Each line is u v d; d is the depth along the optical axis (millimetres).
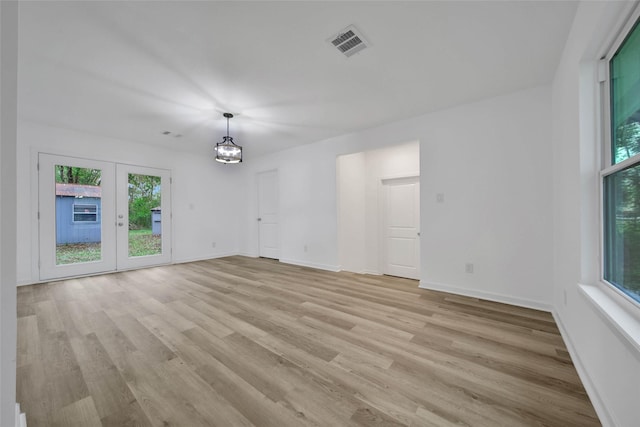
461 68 2348
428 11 1680
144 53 2090
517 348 1898
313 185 4773
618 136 1439
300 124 3758
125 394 1438
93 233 4242
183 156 5391
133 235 4695
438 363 1719
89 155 4168
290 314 2576
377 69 2357
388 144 3750
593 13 1388
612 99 1492
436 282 3338
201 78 2477
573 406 1329
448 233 3225
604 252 1510
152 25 1781
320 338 2080
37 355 1835
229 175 6273
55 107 3113
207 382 1540
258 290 3395
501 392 1438
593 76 1589
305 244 4938
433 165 3332
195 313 2607
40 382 1540
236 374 1616
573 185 1791
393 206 4633
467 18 1739
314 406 1347
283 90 2730
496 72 2408
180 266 4953
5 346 764
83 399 1400
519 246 2768
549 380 1535
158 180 5016
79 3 1575
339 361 1751
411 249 4414
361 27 1828
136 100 2926
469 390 1456
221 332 2191
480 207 3000
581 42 1585
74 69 2305
